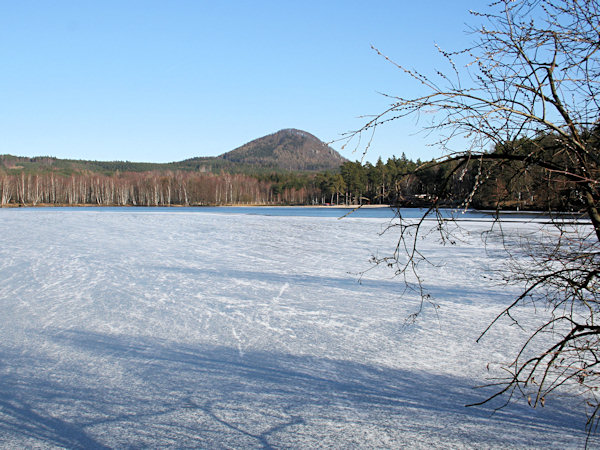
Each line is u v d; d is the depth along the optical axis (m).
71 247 14.38
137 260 11.96
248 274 10.19
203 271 10.52
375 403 4.20
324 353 5.47
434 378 4.77
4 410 4.07
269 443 3.51
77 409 4.08
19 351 5.52
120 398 4.30
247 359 5.29
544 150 2.08
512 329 6.35
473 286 9.06
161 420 3.88
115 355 5.39
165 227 21.78
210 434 3.65
